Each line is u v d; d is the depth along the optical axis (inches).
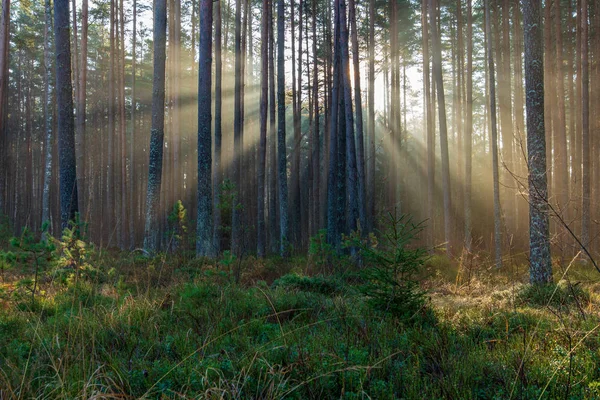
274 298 285.0
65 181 450.6
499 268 531.5
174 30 1048.8
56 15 454.3
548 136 807.7
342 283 359.3
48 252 295.7
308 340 202.2
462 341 206.1
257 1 1084.5
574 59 957.8
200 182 585.0
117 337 202.2
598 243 681.0
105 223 1178.0
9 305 271.1
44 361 169.9
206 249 571.5
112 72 995.9
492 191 987.3
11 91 1565.0
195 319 232.7
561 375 157.9
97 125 1402.6
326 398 149.1
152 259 498.3
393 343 199.0
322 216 1143.0
